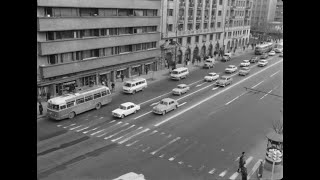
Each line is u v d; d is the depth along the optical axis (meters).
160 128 32.16
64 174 22.19
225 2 85.44
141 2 53.31
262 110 39.75
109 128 31.75
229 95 46.72
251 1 105.50
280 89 51.19
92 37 44.78
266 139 30.14
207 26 79.06
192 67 68.00
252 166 24.48
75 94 35.50
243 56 87.50
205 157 25.88
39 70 38.62
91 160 24.55
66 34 41.38
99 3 44.75
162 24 61.47
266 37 121.00
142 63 57.12
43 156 24.86
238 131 32.12
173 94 45.91
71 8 41.41
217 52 85.69
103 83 46.16
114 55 49.47
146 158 25.30
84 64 44.22
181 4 65.81
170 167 23.92
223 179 22.42
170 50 65.19
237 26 98.50
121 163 24.23
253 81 56.75
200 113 37.72
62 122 33.06
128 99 42.66
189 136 30.30
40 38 37.94
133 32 53.56
